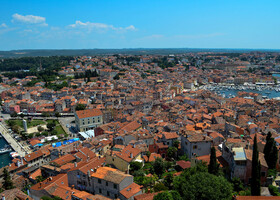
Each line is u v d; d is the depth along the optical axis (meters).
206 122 181.12
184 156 119.25
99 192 90.88
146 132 150.88
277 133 162.25
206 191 68.31
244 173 90.81
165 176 103.12
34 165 150.12
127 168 108.31
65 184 100.94
